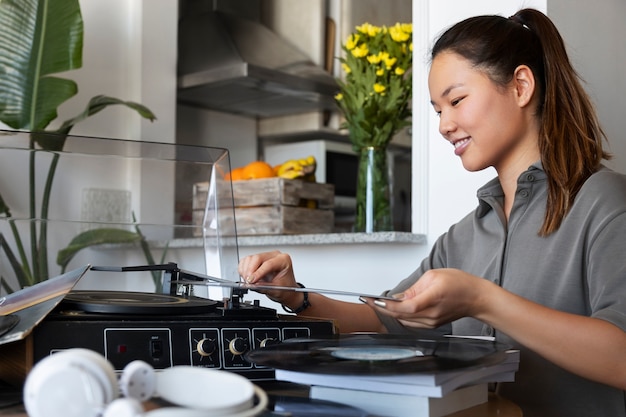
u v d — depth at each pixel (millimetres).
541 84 1291
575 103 1272
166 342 985
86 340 938
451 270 975
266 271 1328
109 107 2912
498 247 1332
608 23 2297
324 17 3420
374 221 2396
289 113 3592
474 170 1311
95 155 1518
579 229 1182
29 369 902
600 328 984
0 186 1997
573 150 1243
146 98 2941
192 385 683
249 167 2766
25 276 1659
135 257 1804
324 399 882
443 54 1294
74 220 1877
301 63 3252
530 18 1327
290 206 2646
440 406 848
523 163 1308
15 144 1465
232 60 3039
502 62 1255
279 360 862
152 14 2967
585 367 990
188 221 1508
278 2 3537
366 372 792
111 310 1008
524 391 1203
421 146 2211
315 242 2309
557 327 974
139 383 660
